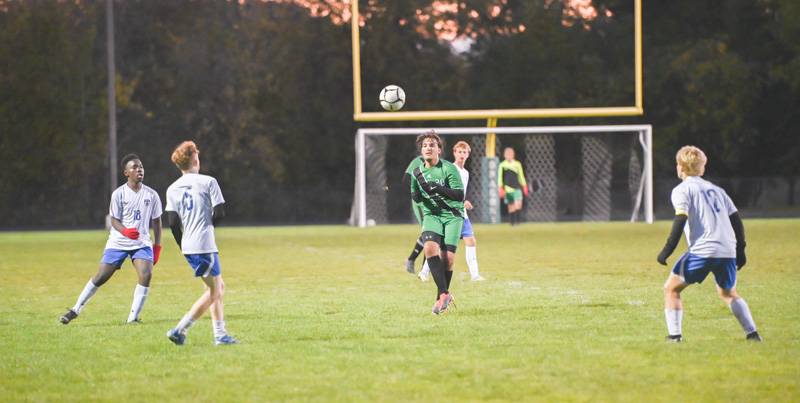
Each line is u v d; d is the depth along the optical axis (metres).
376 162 99.38
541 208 109.06
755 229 78.81
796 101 132.25
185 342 27.16
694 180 25.06
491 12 116.50
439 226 32.84
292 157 136.25
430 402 19.48
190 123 135.50
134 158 32.16
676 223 24.62
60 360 24.61
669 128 128.75
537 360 23.47
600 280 42.09
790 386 20.41
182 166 26.56
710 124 129.12
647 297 35.72
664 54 128.38
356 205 99.50
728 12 131.38
